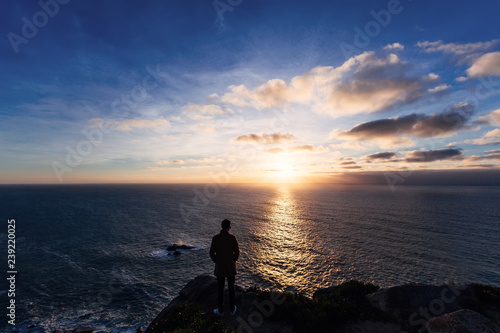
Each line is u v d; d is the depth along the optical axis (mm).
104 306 38375
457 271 53406
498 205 181250
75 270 54844
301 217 127562
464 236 83750
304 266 56156
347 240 79250
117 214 142125
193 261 61156
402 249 69000
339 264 57469
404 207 169750
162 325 7746
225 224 8336
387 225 104125
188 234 90938
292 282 47844
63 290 44469
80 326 32812
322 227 101000
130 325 33094
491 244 73812
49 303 39500
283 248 70625
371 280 48812
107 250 70562
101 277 50750
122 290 44469
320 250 68438
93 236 87938
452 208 161750
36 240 82812
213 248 8156
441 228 97250
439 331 6395
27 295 42531
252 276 50531
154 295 42438
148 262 60375
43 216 135375
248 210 158875
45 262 60469
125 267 56812
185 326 7301
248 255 64188
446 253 65438
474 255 63719
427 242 76250
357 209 159500
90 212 150875
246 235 87375
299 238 82438
